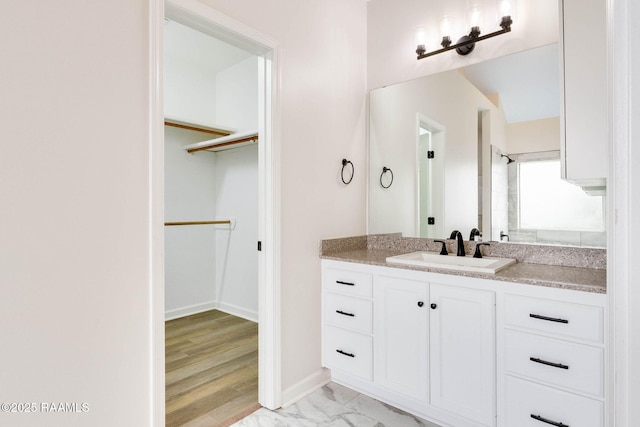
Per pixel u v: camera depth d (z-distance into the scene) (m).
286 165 2.01
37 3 1.15
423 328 1.82
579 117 1.51
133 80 1.37
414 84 2.42
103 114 1.29
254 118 3.54
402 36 2.47
